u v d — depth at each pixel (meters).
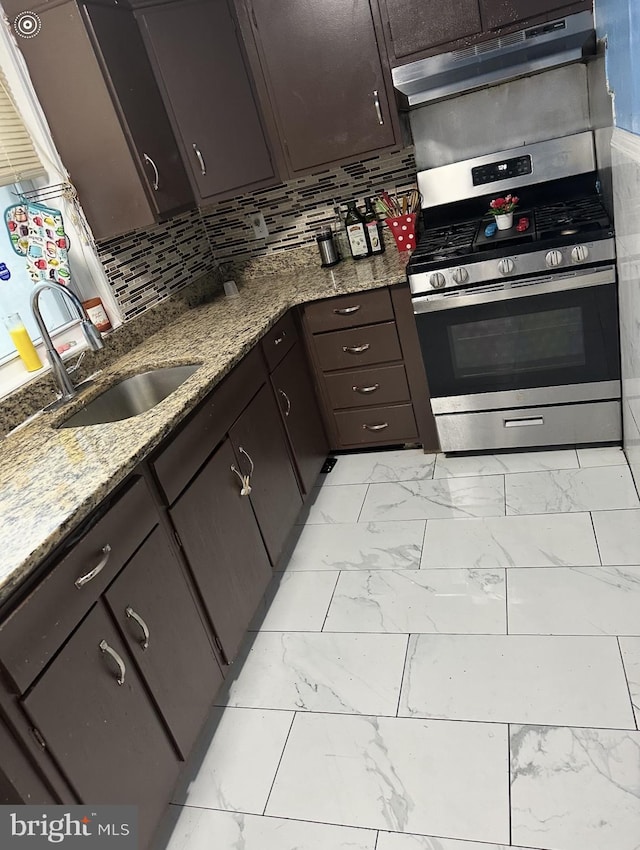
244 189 2.69
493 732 1.56
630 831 1.29
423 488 2.63
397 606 2.04
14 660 1.10
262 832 1.48
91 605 1.31
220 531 1.88
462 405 2.65
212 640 1.79
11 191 2.19
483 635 1.84
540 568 2.03
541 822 1.34
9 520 1.32
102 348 2.29
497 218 2.49
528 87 2.55
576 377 2.45
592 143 2.55
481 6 2.24
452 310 2.47
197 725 1.66
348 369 2.78
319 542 2.46
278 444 2.38
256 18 2.46
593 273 2.25
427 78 2.36
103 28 2.15
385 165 2.88
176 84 2.45
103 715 1.31
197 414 1.83
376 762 1.57
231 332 2.34
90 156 2.26
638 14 1.46
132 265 2.62
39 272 2.23
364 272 2.73
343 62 2.47
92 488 1.35
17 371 2.09
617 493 2.27
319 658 1.92
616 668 1.63
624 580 1.89
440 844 1.35
